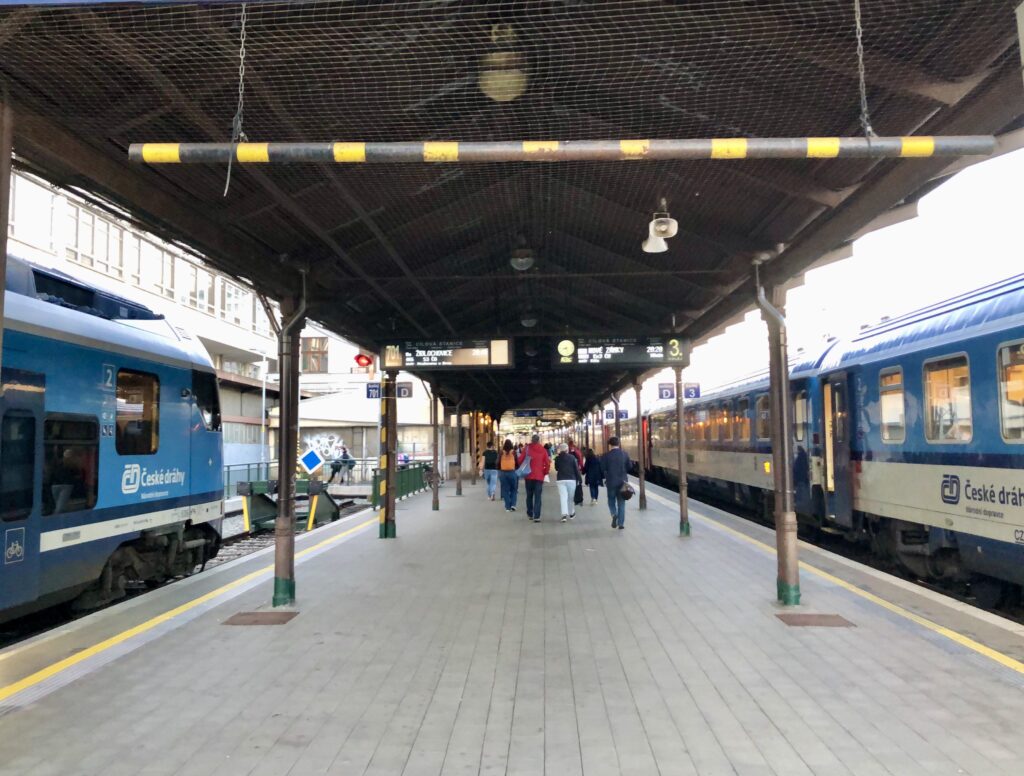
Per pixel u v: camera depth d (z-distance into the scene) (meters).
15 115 4.82
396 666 5.52
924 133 5.45
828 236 6.53
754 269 7.90
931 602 7.37
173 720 4.49
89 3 3.89
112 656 5.76
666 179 6.71
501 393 27.77
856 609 7.10
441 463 37.66
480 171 6.56
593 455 19.06
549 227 8.48
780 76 4.91
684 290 10.50
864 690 4.90
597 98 5.29
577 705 4.71
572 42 4.53
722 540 11.81
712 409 20.12
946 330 8.58
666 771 3.78
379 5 4.09
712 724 4.38
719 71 4.86
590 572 9.25
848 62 4.66
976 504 7.86
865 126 4.10
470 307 11.98
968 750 3.97
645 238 8.30
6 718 4.52
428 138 5.84
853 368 10.85
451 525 14.67
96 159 5.28
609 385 22.19
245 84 4.91
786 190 6.28
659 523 14.28
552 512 17.47
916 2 4.05
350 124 5.61
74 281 8.47
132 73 4.66
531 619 6.91
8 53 4.41
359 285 9.70
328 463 31.50
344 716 4.55
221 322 35.62
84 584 7.96
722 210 7.32
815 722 4.38
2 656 5.76
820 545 13.20
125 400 8.73
